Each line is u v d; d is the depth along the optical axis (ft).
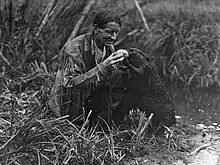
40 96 16.98
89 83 14.25
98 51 14.71
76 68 14.39
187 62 21.95
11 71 19.25
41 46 20.97
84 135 13.89
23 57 20.27
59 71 15.26
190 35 23.29
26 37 20.86
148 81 15.48
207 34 23.17
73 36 21.44
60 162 13.20
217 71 21.57
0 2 20.98
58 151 13.35
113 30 14.24
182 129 16.60
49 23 21.35
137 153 14.48
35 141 13.51
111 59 13.66
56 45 21.29
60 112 14.82
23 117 14.74
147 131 15.92
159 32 23.61
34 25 21.26
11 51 20.40
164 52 22.72
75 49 14.65
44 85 17.74
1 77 18.25
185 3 26.68
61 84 14.76
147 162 14.10
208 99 19.90
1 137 13.69
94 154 13.60
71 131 14.06
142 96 15.60
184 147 15.20
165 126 15.71
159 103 15.80
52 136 14.07
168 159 14.38
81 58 14.58
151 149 14.84
